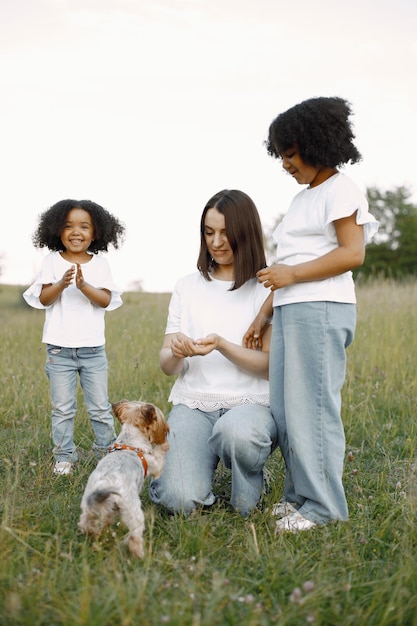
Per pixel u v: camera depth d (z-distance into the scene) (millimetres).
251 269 3906
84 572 2666
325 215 3432
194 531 3295
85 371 4848
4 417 5480
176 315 4129
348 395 6129
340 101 3443
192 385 3934
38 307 4945
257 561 3010
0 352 7984
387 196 48594
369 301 11125
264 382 3898
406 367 7164
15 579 2703
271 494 3820
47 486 4043
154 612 2461
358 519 3549
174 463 3605
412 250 45875
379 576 2898
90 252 5402
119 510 3141
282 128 3428
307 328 3441
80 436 5148
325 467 3496
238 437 3447
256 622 2389
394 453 4957
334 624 2535
